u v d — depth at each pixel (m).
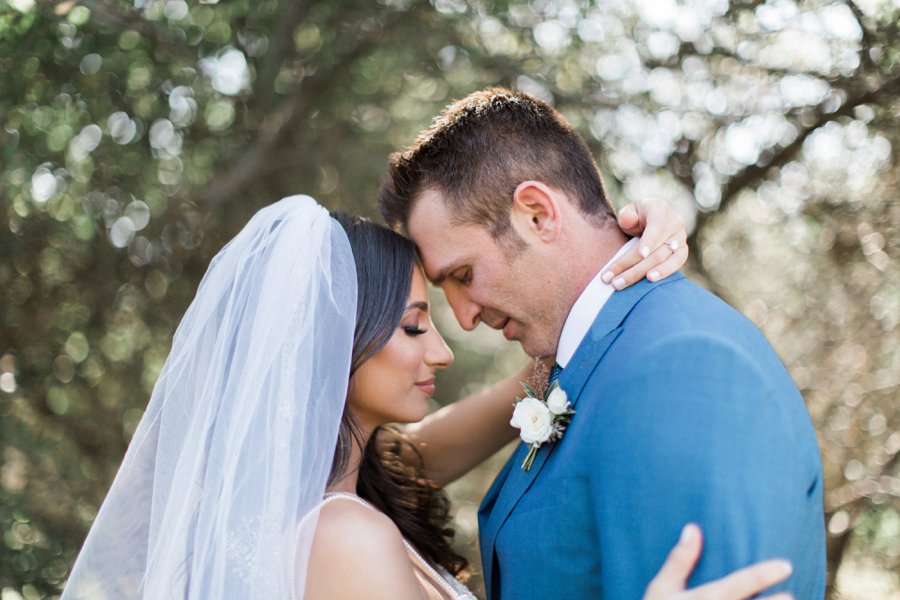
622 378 1.72
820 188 3.14
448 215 2.01
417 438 2.54
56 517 3.04
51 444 2.98
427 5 3.24
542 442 1.83
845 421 3.33
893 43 2.81
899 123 2.90
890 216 3.05
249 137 3.30
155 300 3.28
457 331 4.61
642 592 1.58
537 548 1.81
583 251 1.98
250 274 1.89
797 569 1.67
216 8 3.03
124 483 1.97
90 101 2.89
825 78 2.93
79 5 2.67
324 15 3.27
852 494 3.24
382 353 2.00
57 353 3.13
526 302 2.02
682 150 3.22
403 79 3.56
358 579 1.74
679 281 1.93
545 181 1.98
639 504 1.61
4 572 2.82
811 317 3.41
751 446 1.57
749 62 3.03
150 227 3.16
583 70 3.29
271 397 1.78
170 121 3.11
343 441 2.00
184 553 1.77
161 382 2.01
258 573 1.68
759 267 3.55
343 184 3.61
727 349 1.66
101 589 1.93
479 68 3.33
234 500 1.73
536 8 3.18
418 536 2.35
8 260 2.97
